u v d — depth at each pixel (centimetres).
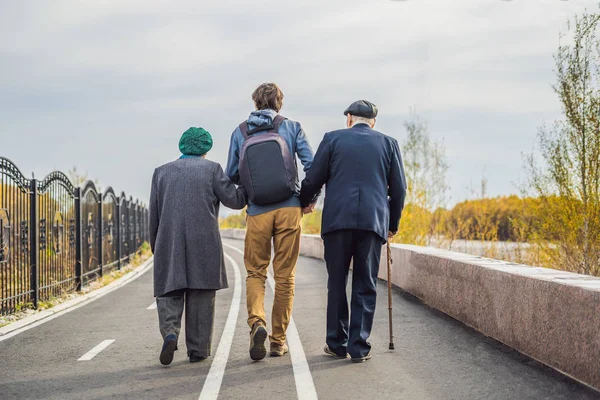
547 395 466
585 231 1223
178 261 575
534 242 1339
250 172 581
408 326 748
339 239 575
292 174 588
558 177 1250
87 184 1438
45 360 616
